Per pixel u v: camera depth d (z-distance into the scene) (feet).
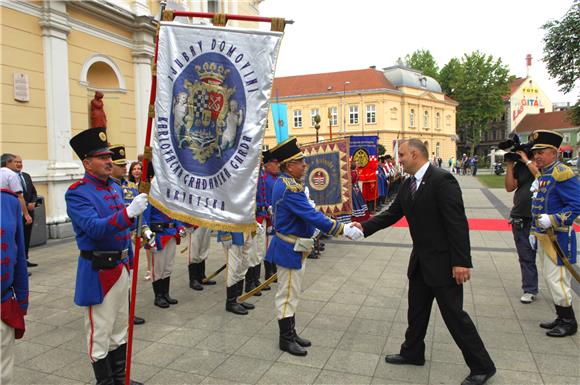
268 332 14.71
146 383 11.31
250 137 10.03
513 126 214.69
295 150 13.48
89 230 10.03
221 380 11.45
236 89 10.03
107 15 35.42
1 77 27.45
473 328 11.04
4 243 8.89
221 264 24.40
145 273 22.58
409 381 11.32
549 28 85.10
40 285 20.27
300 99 151.33
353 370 11.95
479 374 10.94
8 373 9.19
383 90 143.54
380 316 15.96
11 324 9.11
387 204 53.26
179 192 10.00
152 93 9.87
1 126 27.48
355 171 31.45
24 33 28.94
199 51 9.98
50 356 13.05
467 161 147.33
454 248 10.94
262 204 20.54
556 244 13.85
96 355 10.63
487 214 42.86
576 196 13.70
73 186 10.60
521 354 12.68
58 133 31.14
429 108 165.58
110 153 11.03
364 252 26.96
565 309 13.97
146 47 39.40
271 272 20.95
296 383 11.27
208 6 50.03
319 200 24.75
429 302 12.06
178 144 10.02
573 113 86.89
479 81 181.37
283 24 9.98
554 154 14.64
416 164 11.78
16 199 9.51
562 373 11.52
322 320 15.62
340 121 147.95
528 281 17.13
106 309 10.70
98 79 36.99
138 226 9.95
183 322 15.67
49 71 30.45
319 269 22.80
